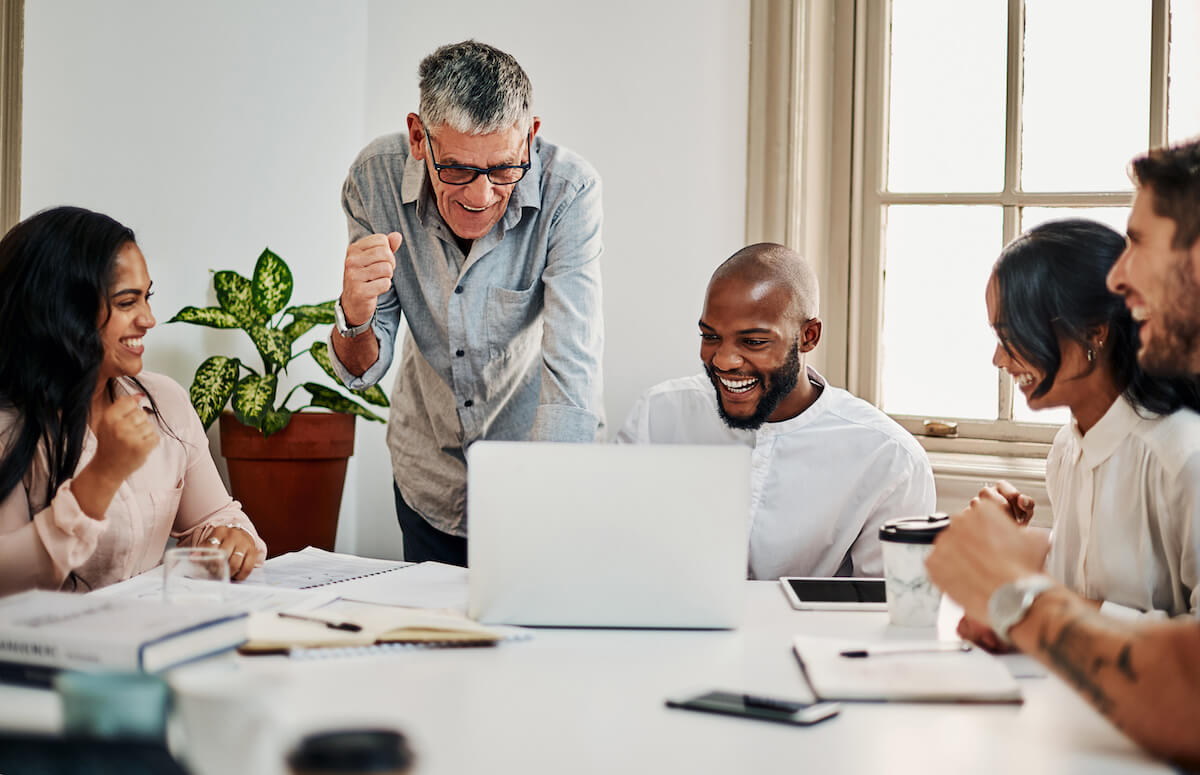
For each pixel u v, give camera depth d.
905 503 1.91
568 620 1.29
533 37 2.89
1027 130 2.63
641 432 2.09
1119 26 2.54
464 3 2.97
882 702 1.00
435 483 2.36
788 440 1.96
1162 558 1.37
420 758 0.82
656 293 2.77
